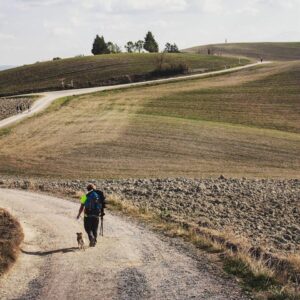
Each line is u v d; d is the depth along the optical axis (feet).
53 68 480.23
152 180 122.42
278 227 72.02
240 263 44.16
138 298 35.76
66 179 134.62
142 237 57.72
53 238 56.70
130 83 416.26
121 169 148.15
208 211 82.12
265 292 36.68
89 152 169.99
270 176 143.54
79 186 113.19
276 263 44.50
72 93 357.82
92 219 52.19
